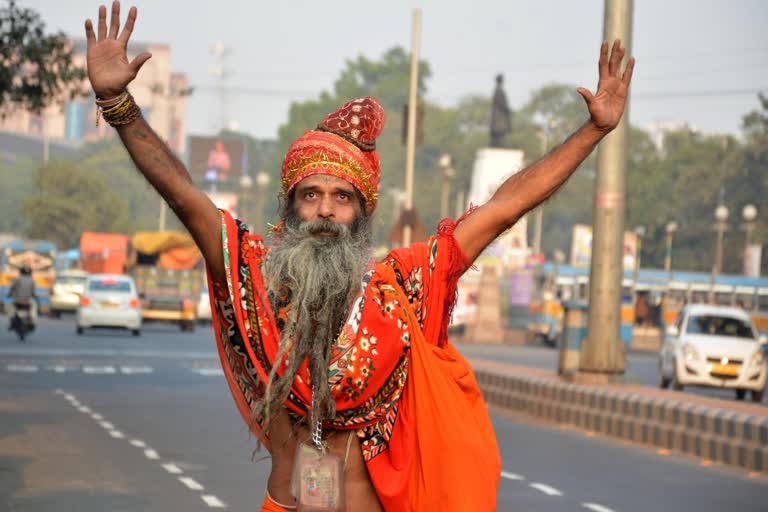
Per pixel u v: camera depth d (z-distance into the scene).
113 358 73.12
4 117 60.25
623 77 9.29
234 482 28.61
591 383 52.00
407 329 9.08
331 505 8.89
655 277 153.38
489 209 9.43
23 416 41.12
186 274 122.25
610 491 29.84
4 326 112.50
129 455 32.59
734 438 37.19
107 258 156.12
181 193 8.90
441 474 8.98
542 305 132.38
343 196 9.27
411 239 79.00
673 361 68.75
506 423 48.19
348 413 9.03
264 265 9.14
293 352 8.94
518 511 26.22
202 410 44.94
